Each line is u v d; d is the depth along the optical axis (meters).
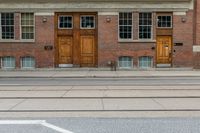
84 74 25.98
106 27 29.44
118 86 17.31
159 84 18.28
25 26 29.73
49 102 12.23
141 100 12.55
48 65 29.64
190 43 29.48
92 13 29.47
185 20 29.42
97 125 8.68
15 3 29.50
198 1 29.38
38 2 29.42
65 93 14.54
